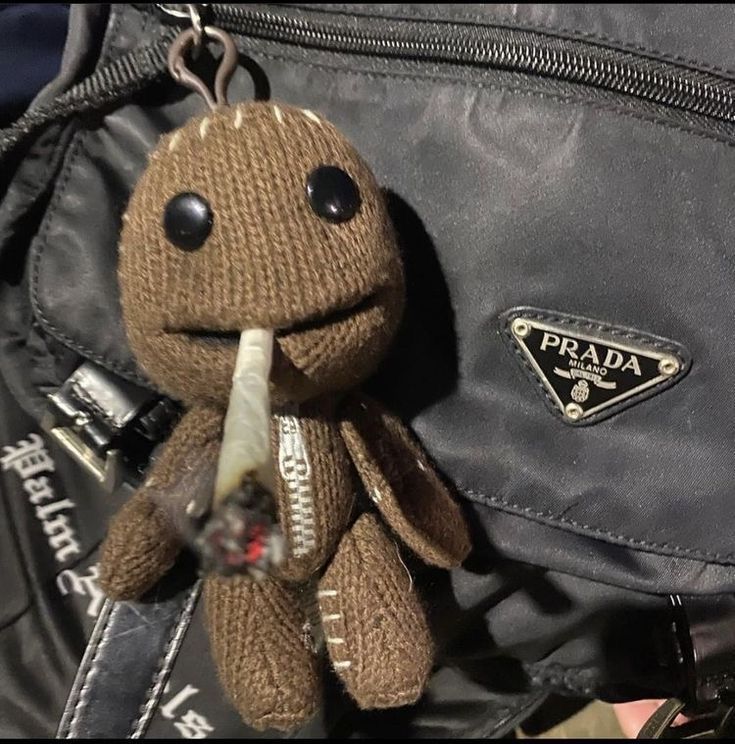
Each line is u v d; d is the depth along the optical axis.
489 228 0.24
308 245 0.19
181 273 0.19
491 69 0.24
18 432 0.27
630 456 0.24
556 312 0.24
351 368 0.21
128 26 0.26
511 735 0.35
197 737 0.27
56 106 0.24
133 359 0.25
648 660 0.28
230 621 0.22
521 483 0.25
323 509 0.22
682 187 0.23
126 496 0.27
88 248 0.25
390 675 0.22
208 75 0.25
